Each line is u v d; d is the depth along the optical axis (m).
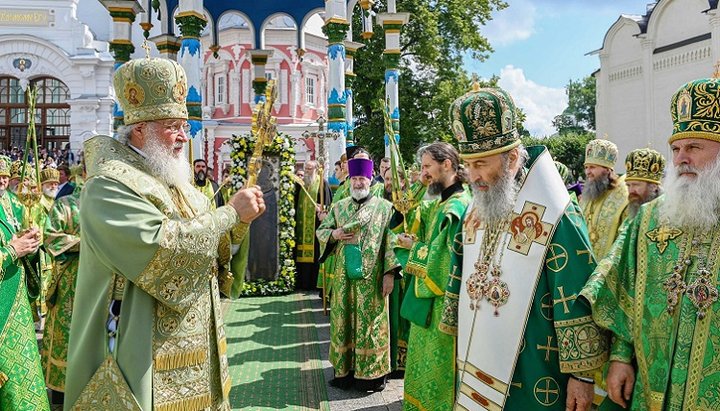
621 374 2.28
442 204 3.80
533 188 2.54
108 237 2.24
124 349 2.28
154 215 2.30
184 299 2.32
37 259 4.05
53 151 25.47
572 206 2.51
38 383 3.43
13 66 29.00
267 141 2.75
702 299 2.08
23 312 3.45
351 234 4.91
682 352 2.11
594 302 2.28
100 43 29.97
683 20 21.66
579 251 2.41
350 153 7.09
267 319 7.54
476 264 2.64
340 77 9.74
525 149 2.68
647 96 23.09
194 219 2.38
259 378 5.25
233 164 8.91
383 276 4.93
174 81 2.56
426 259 3.59
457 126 2.63
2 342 3.30
